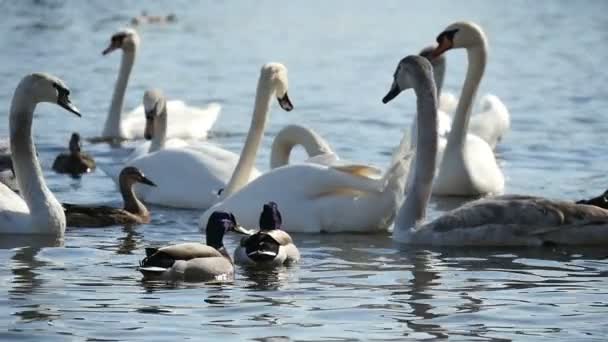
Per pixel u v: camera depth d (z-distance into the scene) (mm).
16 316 13242
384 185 18109
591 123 29391
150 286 14602
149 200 20734
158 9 57938
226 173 20500
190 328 12852
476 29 21484
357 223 18109
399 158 18125
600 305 13883
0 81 34625
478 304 13922
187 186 20422
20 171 17812
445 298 14172
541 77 38031
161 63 40500
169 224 18906
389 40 47219
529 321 13242
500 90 35406
